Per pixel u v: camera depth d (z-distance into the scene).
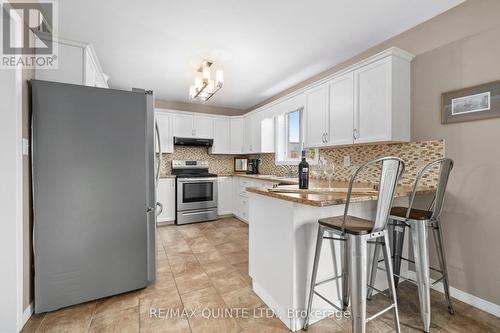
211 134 4.91
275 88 3.96
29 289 1.65
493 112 1.68
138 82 3.64
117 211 1.89
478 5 1.76
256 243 1.95
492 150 1.70
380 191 1.26
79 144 1.76
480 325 1.58
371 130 2.20
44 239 1.67
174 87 3.88
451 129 1.92
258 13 1.97
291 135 4.07
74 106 1.75
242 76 3.40
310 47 2.55
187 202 4.28
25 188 1.60
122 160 1.91
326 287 1.67
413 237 1.60
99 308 1.76
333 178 3.01
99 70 2.57
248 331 1.52
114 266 1.89
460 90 1.86
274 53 2.68
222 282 2.15
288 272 1.56
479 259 1.77
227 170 5.35
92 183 1.81
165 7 1.89
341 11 1.96
